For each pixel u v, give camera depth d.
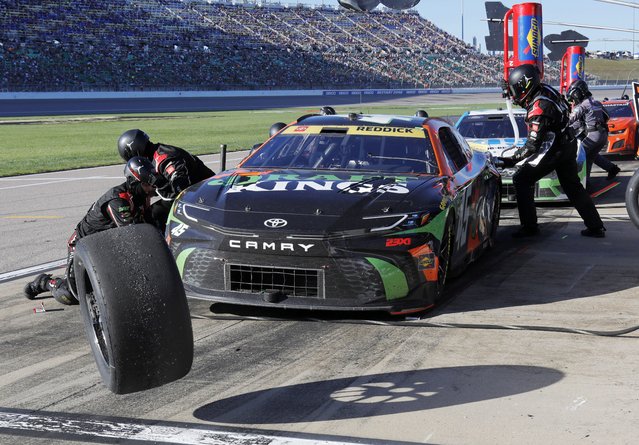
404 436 2.92
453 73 81.50
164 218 6.11
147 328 2.90
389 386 3.49
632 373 3.62
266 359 3.92
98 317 3.26
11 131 29.91
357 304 4.46
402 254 4.48
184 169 5.78
